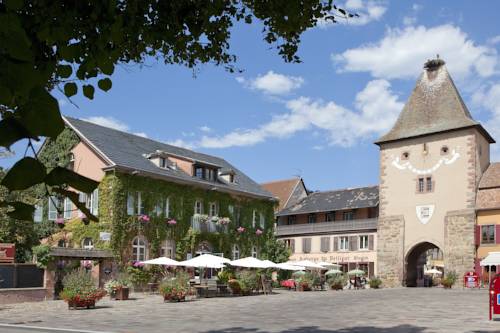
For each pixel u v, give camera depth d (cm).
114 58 283
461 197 4484
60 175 173
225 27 503
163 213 3897
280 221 6247
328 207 5800
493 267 4281
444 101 4794
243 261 3538
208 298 3086
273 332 1512
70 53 231
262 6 509
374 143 4994
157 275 3725
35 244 3400
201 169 4291
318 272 4903
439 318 1872
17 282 2769
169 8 406
